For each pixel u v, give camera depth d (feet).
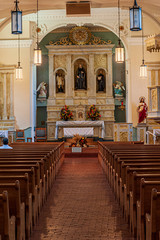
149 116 42.01
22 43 65.87
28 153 26.76
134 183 15.78
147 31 65.31
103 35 76.33
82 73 75.51
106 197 24.76
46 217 19.71
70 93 75.25
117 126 59.57
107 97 74.74
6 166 19.12
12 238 13.92
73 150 51.88
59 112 74.95
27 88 66.08
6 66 66.03
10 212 14.43
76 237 16.26
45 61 76.89
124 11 64.90
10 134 61.82
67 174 35.29
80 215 20.10
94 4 46.47
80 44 75.31
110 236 16.42
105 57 75.77
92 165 42.32
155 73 65.46
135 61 65.57
